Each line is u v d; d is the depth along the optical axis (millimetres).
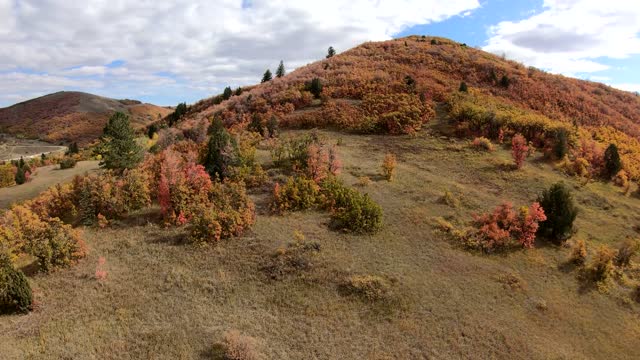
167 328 17141
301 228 25688
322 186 30172
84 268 21609
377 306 19594
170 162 29250
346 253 23406
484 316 19781
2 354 14773
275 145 39000
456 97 52156
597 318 21219
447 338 18078
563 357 18031
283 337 17266
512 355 17688
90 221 27000
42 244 21359
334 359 16328
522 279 23047
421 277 22000
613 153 38250
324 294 20188
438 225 27625
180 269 21594
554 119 50469
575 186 35625
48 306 18406
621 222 31250
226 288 20281
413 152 42188
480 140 42438
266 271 21578
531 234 26078
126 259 22641
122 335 16594
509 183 35344
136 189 28875
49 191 31609
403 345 17469
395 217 28297
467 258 24453
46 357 14891
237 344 15625
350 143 44781
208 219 24438
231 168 31547
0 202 39625
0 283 17391
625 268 25531
